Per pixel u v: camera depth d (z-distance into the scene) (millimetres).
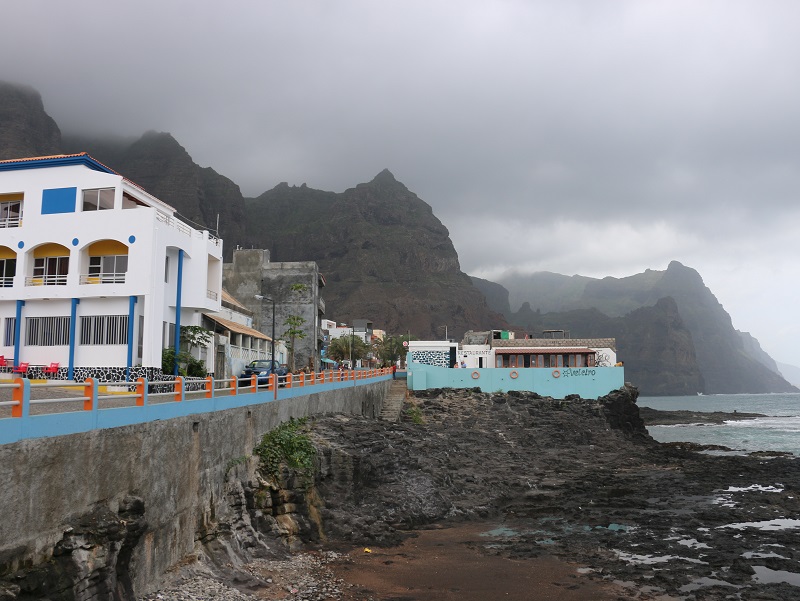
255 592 20031
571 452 61094
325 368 95188
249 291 84562
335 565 24281
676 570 25203
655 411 183250
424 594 21922
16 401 13031
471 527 32750
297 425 34188
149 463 17781
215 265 47094
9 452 12414
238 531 23266
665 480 48312
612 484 46188
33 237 36375
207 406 23125
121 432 16438
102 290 35188
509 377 74062
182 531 19750
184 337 40375
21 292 35969
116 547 15000
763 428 131750
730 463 58000
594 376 74062
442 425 64188
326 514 28703
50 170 37062
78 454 14633
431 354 82312
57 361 35656
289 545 25406
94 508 15219
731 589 23047
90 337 35719
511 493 41562
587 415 69875
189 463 20500
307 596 20375
